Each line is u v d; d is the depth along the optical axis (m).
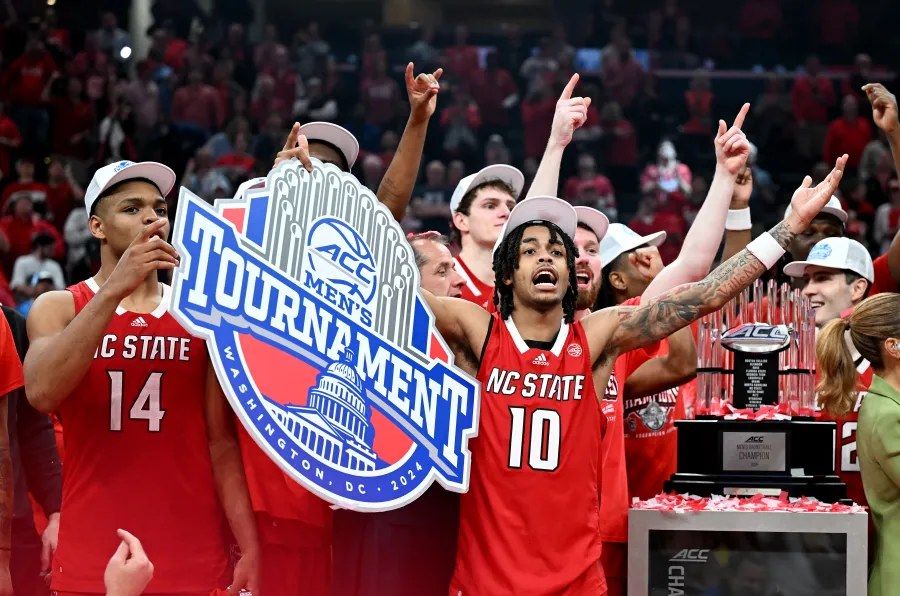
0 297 12.38
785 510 4.32
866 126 17.81
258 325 3.82
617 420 4.78
